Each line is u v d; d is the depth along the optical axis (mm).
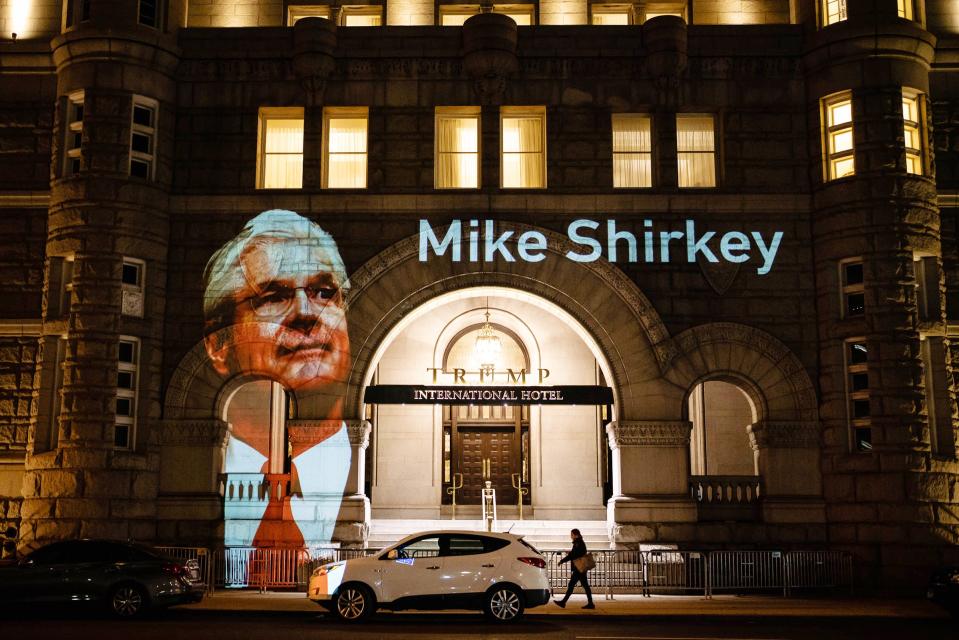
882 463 25484
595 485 32781
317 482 26500
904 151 26703
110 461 25547
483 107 28156
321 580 18781
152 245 27125
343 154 28609
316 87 28062
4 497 26375
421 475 32906
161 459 26594
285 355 27141
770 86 28203
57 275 26844
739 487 27156
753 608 21391
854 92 27047
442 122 28844
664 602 22828
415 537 19062
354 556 25297
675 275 27500
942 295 26672
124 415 26359
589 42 28281
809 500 26328
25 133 28047
